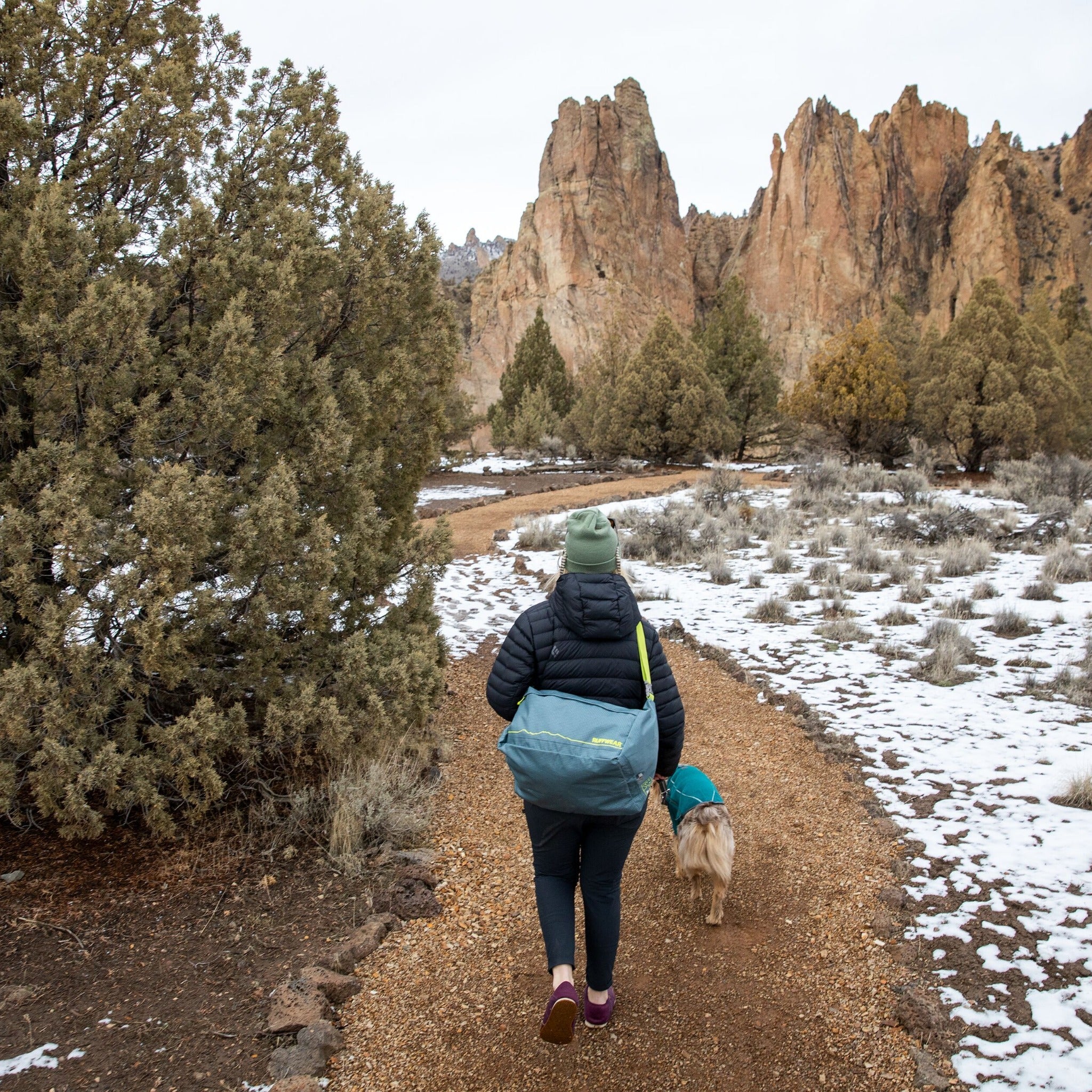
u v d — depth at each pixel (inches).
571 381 2042.3
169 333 190.1
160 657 158.6
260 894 161.5
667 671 115.7
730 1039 123.0
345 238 213.8
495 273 4785.9
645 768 106.0
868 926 151.3
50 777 150.9
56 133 182.4
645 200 4224.9
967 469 1111.0
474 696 290.0
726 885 152.5
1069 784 202.1
